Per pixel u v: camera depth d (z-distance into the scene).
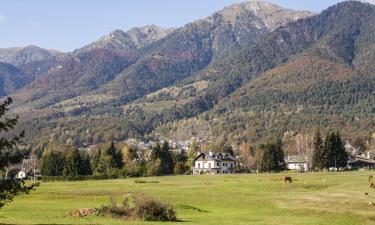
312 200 68.50
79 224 46.38
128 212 55.16
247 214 62.12
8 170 34.50
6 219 51.00
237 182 117.19
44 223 47.09
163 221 53.12
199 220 54.78
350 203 62.41
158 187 108.38
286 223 50.84
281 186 99.12
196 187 105.62
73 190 103.44
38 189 109.06
